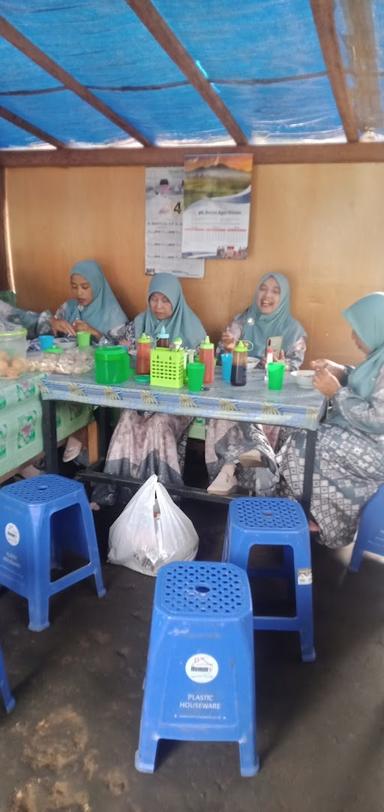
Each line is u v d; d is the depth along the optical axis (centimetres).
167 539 236
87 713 167
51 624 206
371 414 235
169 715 147
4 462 236
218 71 248
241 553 188
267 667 189
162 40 216
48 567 202
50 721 164
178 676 144
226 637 142
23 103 301
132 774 149
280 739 161
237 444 264
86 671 184
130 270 394
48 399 256
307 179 347
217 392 239
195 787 147
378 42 211
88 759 153
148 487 238
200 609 144
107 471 283
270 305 342
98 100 290
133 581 234
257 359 305
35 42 227
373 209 342
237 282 374
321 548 265
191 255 373
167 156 362
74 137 360
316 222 353
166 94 278
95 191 386
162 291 330
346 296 360
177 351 242
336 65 232
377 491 234
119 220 386
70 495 206
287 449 253
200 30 212
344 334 366
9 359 250
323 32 205
